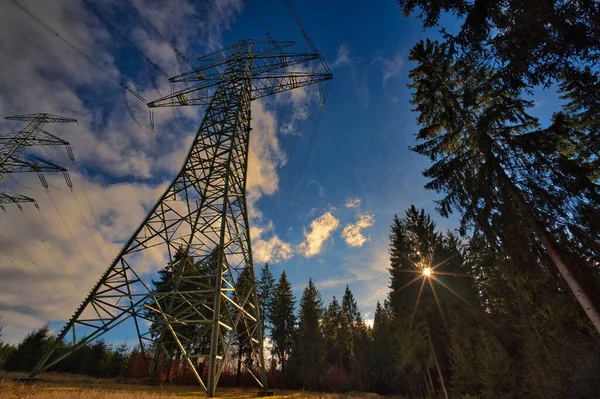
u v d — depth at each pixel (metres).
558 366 12.03
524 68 8.20
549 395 11.88
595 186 9.20
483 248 11.35
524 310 15.31
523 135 10.29
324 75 21.69
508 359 16.12
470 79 10.19
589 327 9.61
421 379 33.06
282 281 48.94
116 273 13.86
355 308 62.06
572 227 9.38
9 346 38.25
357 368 47.81
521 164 10.37
